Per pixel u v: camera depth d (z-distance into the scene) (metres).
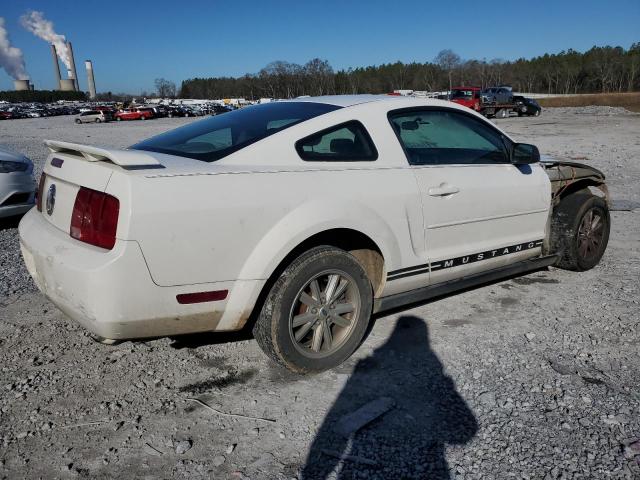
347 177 3.07
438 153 3.63
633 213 7.07
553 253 4.59
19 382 2.96
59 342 3.44
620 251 5.41
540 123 28.47
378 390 2.88
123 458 2.35
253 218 2.71
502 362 3.15
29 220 3.20
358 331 3.15
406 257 3.34
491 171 3.86
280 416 2.65
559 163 4.50
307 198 2.89
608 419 2.58
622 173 10.37
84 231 2.64
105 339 2.69
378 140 3.31
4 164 6.16
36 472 2.27
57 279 2.64
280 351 2.86
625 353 3.25
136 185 2.46
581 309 3.92
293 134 3.03
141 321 2.56
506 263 4.11
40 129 35.62
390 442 2.44
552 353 3.25
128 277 2.46
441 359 3.20
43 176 3.25
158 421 2.62
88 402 2.78
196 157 2.88
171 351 3.33
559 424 2.54
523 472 2.23
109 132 30.34
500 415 2.62
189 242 2.56
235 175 2.71
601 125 25.45
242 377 3.03
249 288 2.72
